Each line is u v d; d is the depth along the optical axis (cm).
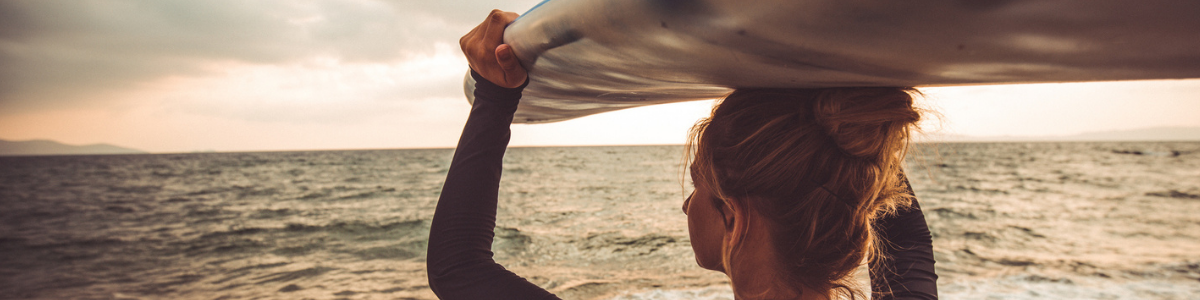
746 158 53
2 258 1375
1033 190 2530
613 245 1183
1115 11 20
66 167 6469
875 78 41
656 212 1781
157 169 5659
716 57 39
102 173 5222
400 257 1226
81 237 1720
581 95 68
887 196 58
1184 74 30
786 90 53
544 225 1541
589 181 3256
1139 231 1299
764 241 56
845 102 51
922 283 83
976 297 621
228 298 903
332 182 3862
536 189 2761
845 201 53
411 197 2775
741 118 54
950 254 1003
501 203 2141
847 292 56
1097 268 809
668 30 34
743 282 57
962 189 2570
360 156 9125
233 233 1705
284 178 4266
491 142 65
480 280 63
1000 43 27
